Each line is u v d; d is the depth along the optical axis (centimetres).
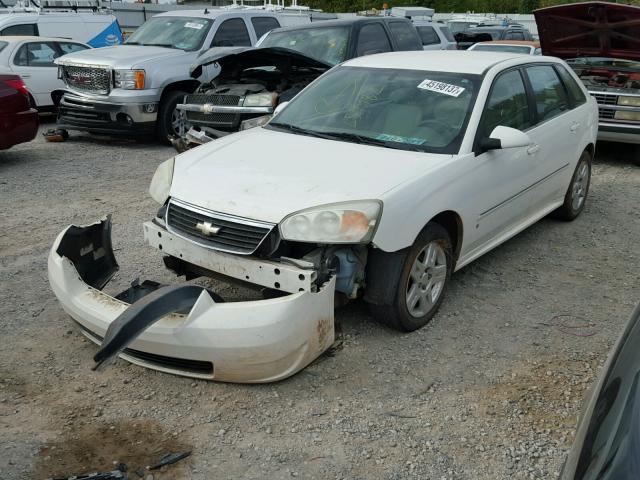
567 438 324
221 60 802
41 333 411
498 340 418
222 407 341
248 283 377
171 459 301
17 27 1341
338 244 366
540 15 915
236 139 477
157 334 335
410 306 408
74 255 407
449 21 2548
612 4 843
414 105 474
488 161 454
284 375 346
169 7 2038
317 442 316
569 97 614
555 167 572
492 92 479
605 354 405
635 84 928
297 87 810
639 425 157
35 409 335
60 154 956
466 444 318
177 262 423
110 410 337
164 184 421
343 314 440
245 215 366
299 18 1228
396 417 336
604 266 554
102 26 1499
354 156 424
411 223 379
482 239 478
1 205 680
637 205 743
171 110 1008
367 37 913
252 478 292
